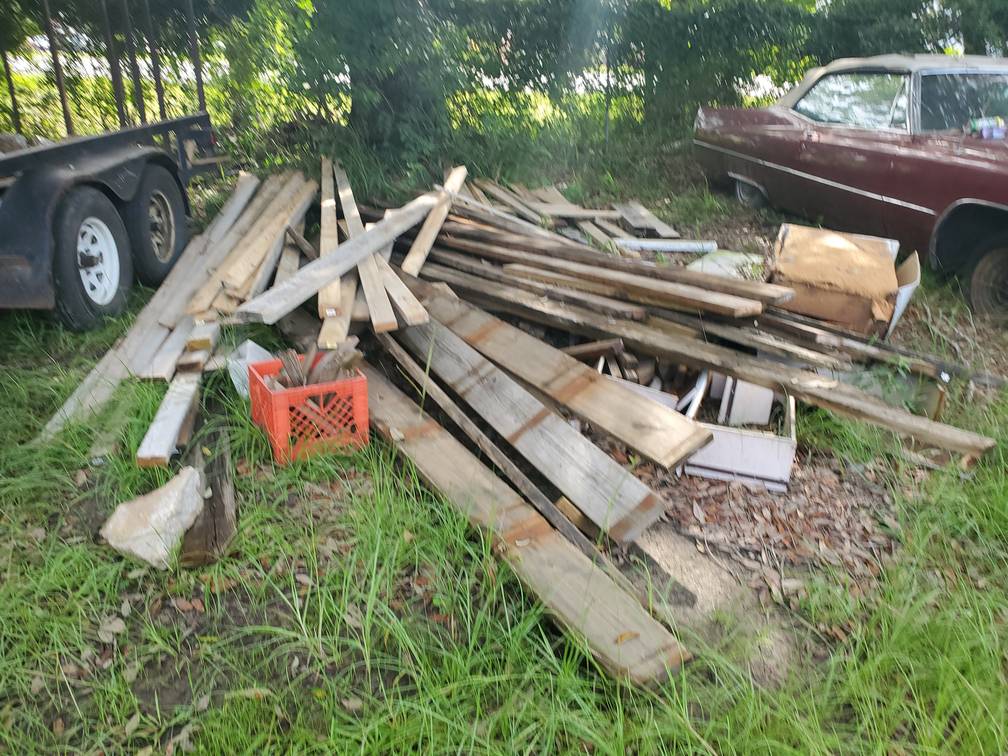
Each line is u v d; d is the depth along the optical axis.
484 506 3.33
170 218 6.13
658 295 4.61
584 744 2.50
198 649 2.81
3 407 4.11
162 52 7.99
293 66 7.75
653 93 9.76
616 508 3.30
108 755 2.44
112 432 3.79
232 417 4.00
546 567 3.01
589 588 2.93
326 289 4.54
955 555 3.48
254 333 4.68
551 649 2.75
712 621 3.06
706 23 9.49
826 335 4.42
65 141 4.85
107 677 2.70
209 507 3.38
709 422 4.26
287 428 3.62
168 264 6.04
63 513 3.42
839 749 2.53
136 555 3.10
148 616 2.91
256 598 3.00
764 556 3.42
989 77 6.35
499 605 3.00
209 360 4.33
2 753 2.44
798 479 3.93
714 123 8.04
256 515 3.33
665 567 3.31
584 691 2.61
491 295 5.07
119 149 5.52
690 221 7.70
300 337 4.66
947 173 5.68
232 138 8.41
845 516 3.69
